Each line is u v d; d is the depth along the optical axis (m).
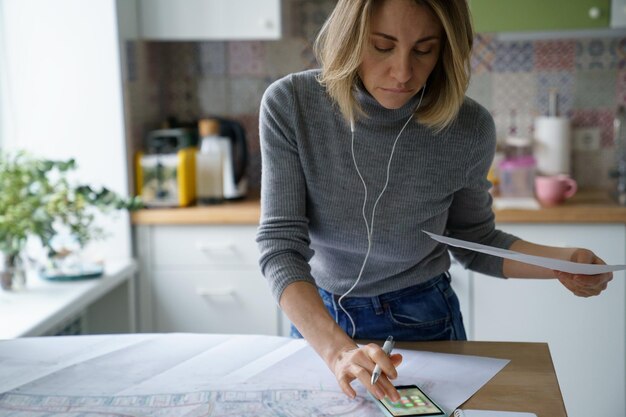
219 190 2.95
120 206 2.50
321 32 1.43
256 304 2.85
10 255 2.36
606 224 2.69
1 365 1.38
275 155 1.48
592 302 2.71
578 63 3.18
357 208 1.50
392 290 1.57
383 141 1.45
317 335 1.30
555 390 1.24
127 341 1.50
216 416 1.16
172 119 3.19
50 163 2.41
